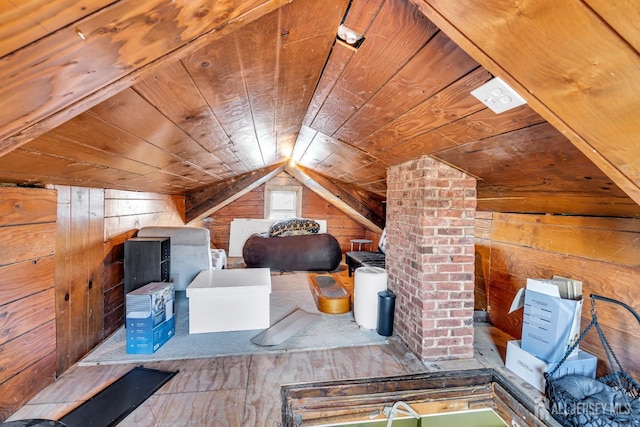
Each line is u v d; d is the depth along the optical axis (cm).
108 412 163
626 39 60
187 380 194
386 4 89
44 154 123
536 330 196
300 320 291
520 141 137
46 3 41
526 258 257
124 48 57
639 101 69
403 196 255
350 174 378
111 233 257
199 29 62
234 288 265
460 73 106
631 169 88
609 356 173
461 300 227
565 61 72
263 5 65
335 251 497
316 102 182
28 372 168
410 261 242
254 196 630
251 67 107
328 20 95
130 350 225
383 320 262
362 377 201
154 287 243
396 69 120
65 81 58
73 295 206
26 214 163
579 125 86
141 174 223
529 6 64
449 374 208
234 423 158
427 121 155
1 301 149
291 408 183
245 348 236
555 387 164
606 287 193
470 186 225
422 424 200
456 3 72
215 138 185
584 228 208
